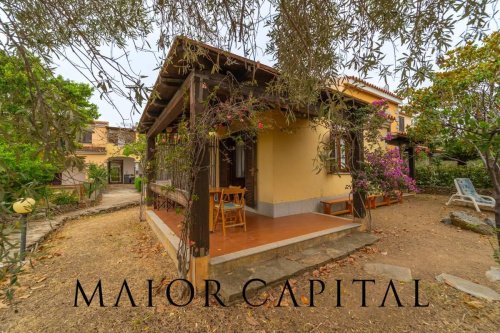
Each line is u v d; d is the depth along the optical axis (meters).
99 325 2.15
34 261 3.55
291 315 2.24
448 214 6.06
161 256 3.73
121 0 1.36
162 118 4.50
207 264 2.66
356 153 4.61
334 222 4.69
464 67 5.66
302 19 1.41
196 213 2.63
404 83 1.55
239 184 6.44
